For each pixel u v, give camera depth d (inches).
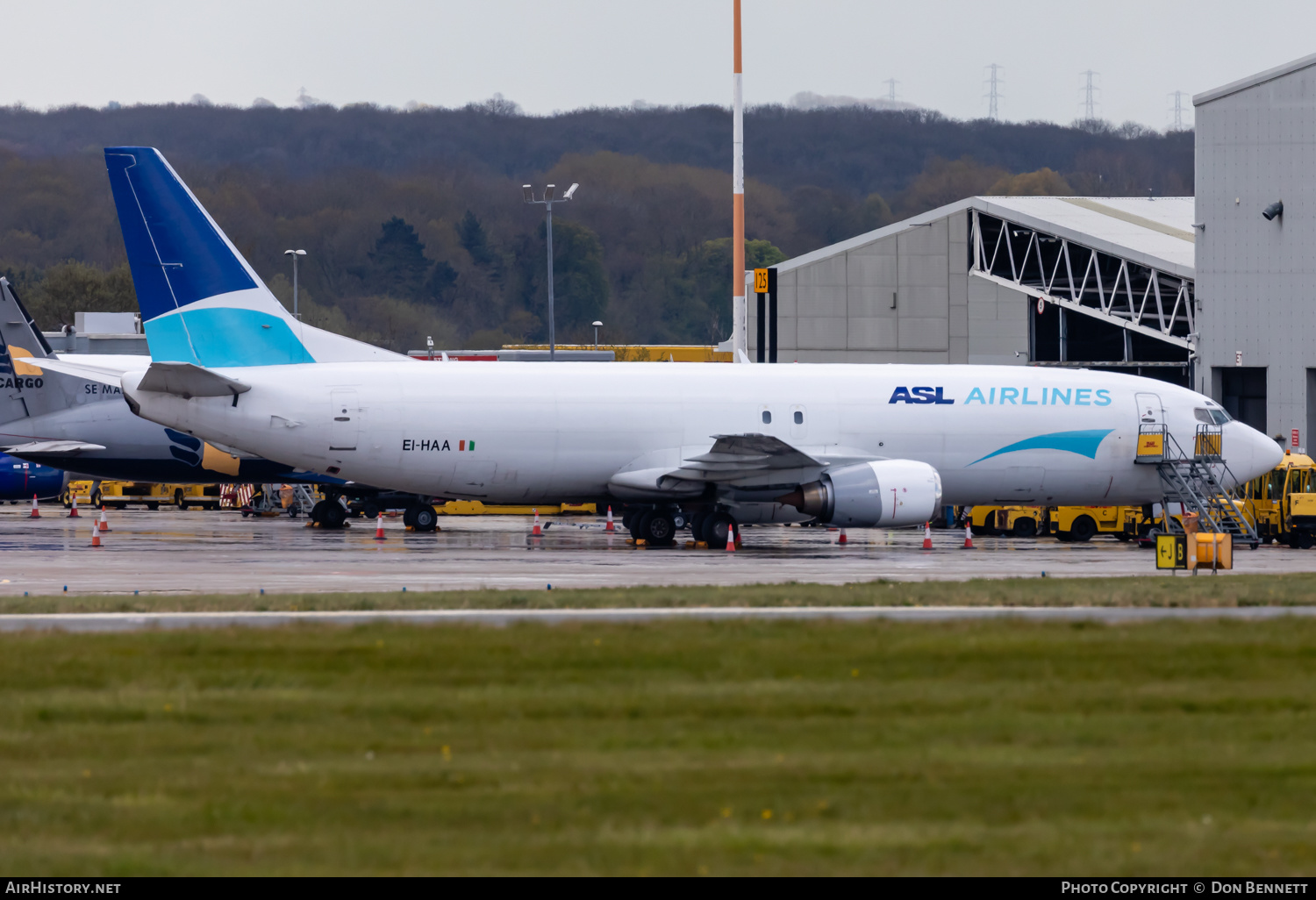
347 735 2102.6
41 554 5605.3
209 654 2758.4
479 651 2797.7
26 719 2197.3
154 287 5851.4
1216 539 4744.1
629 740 2070.6
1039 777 1867.6
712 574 4768.7
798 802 1749.5
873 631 3070.9
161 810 1710.1
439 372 5979.3
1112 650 2837.1
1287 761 1958.7
